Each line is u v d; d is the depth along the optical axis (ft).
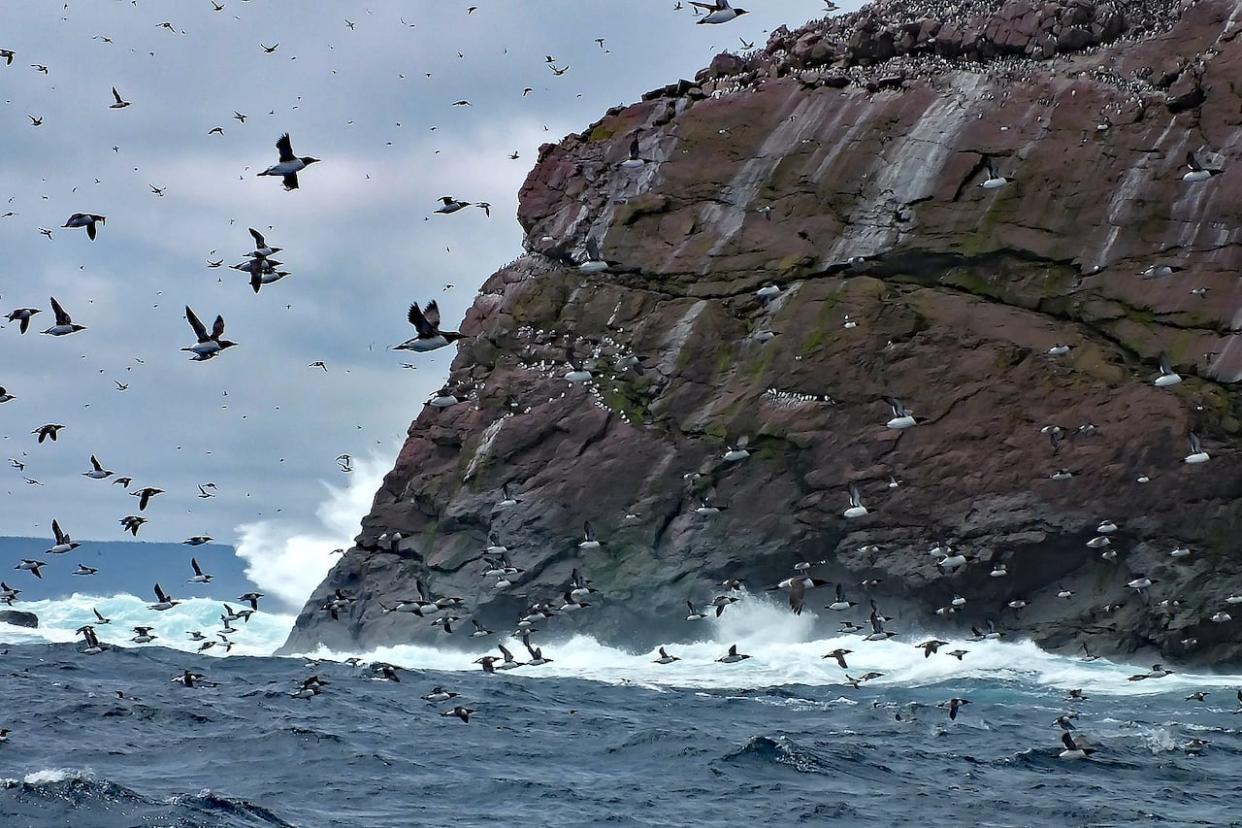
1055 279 239.71
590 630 233.55
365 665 206.08
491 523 247.29
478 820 102.73
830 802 109.81
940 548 183.73
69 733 131.64
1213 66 244.63
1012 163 250.16
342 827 99.40
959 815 106.63
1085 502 215.51
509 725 144.87
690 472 240.53
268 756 123.24
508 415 256.11
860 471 230.27
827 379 239.50
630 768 122.52
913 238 249.55
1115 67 255.50
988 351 232.94
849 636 221.87
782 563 229.86
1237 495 210.18
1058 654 209.46
